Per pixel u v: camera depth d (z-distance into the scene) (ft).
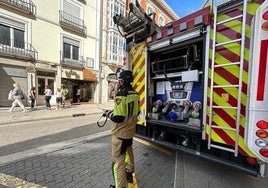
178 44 11.68
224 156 9.43
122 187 8.57
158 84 14.82
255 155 7.58
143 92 14.12
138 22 13.01
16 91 36.76
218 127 9.10
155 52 13.85
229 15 8.67
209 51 9.51
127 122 8.72
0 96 43.78
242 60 8.08
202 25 9.71
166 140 12.89
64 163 12.19
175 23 11.30
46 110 41.73
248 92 7.80
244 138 8.00
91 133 20.43
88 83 69.00
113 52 72.33
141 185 9.84
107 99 72.54
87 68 64.85
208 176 11.02
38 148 15.01
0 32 43.62
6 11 44.09
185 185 9.93
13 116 31.50
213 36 9.25
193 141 10.93
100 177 10.44
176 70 13.08
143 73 14.10
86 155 13.67
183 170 11.66
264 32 7.20
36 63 50.21
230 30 8.63
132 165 9.86
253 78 7.52
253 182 10.57
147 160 13.09
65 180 10.04
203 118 9.81
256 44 7.41
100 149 15.03
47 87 48.85
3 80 44.21
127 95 8.61
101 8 68.08
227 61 8.75
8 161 12.29
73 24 59.21
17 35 46.65
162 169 11.76
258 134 7.40
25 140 17.43
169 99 14.07
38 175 10.52
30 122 27.53
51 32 53.78
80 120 29.91
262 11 7.23
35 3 49.47
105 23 70.03
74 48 61.11
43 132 20.85
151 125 13.79
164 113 13.57
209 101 9.53
